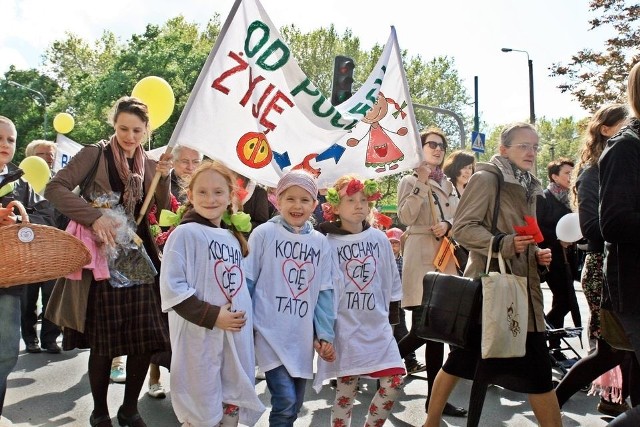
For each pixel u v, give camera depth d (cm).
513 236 369
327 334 383
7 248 338
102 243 404
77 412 483
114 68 4106
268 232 384
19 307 395
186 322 336
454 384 406
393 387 397
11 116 5766
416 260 534
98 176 415
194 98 424
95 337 407
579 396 557
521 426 473
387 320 415
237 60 434
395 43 562
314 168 541
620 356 419
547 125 5288
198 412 329
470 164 627
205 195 348
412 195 535
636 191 318
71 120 1031
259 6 435
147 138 432
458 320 373
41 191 698
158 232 472
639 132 329
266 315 371
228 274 345
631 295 319
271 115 442
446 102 5081
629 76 338
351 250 413
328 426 466
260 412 339
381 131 557
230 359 338
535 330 380
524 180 398
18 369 605
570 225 493
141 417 462
